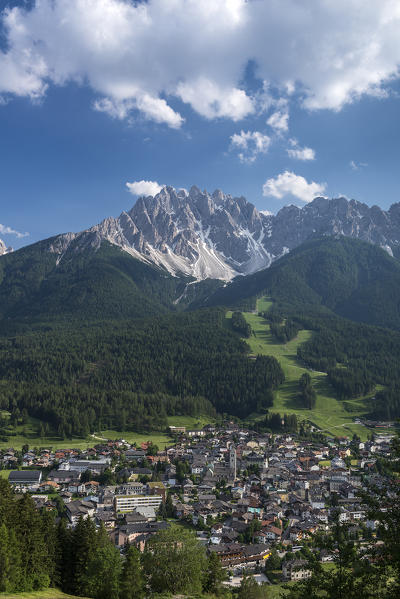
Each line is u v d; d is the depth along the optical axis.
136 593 94.00
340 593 50.59
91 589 99.31
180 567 98.50
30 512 105.88
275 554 159.50
